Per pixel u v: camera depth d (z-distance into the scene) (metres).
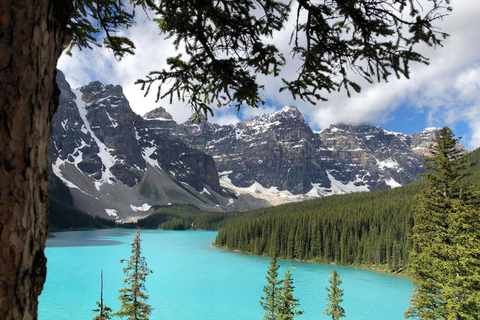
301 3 4.34
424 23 4.04
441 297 19.67
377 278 63.56
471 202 21.31
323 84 5.07
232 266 75.81
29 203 2.15
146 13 4.84
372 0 4.00
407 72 4.62
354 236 83.75
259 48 4.82
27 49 2.12
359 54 4.68
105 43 5.33
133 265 18.62
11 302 2.02
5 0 2.04
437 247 20.47
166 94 5.45
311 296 49.81
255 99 5.72
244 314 41.09
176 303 45.00
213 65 5.26
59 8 2.46
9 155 2.03
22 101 2.09
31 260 2.19
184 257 89.62
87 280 55.94
